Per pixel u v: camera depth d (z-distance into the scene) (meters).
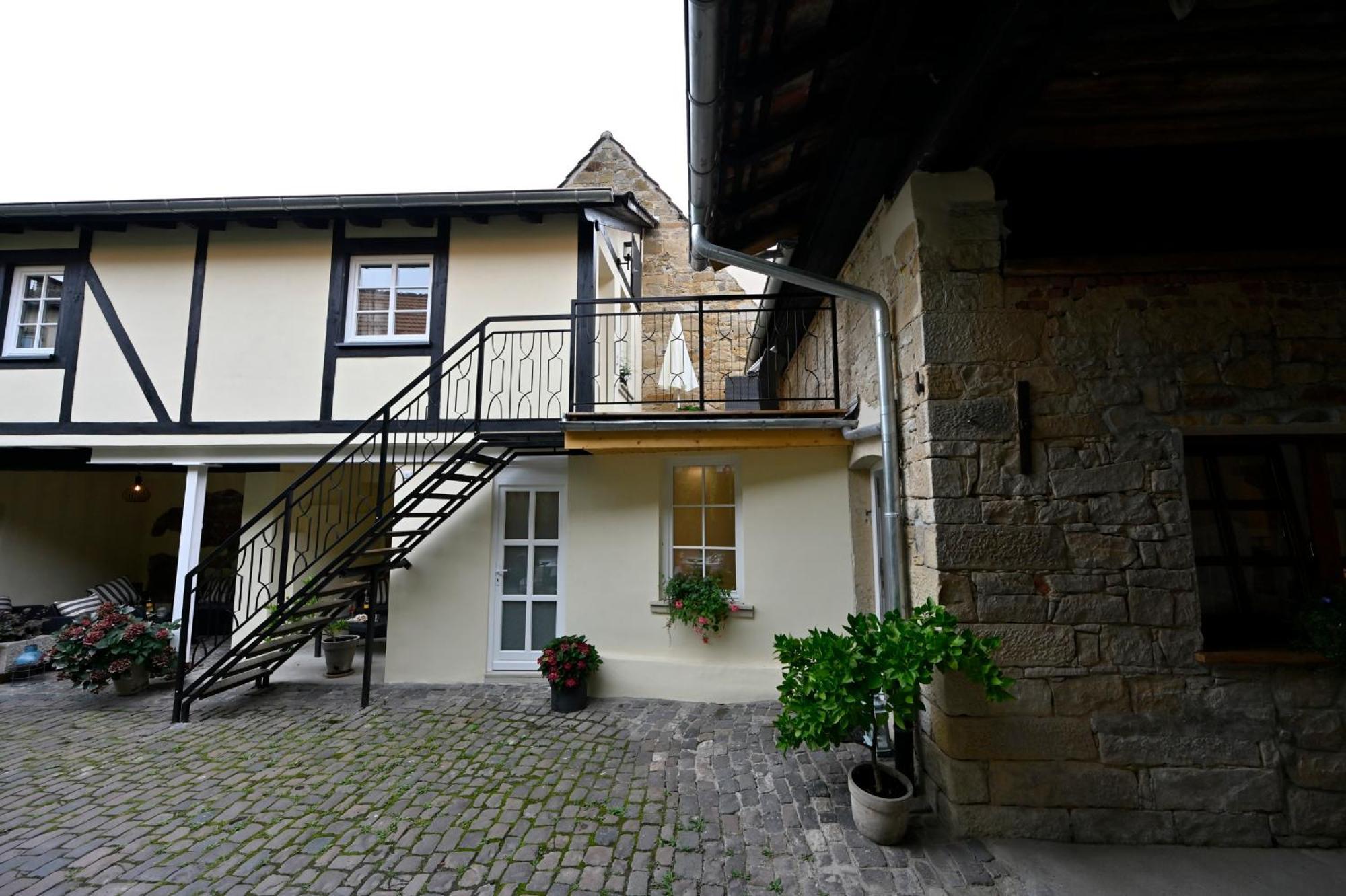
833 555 4.26
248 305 5.41
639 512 4.60
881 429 3.15
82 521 7.51
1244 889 2.11
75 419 5.34
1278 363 2.54
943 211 2.78
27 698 4.56
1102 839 2.42
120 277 5.48
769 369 7.43
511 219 5.46
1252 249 2.60
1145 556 2.51
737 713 4.04
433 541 4.99
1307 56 2.14
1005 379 2.66
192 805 2.82
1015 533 2.58
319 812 2.76
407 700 4.40
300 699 4.46
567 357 5.29
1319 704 2.41
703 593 4.27
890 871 2.26
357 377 5.32
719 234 3.49
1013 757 2.49
